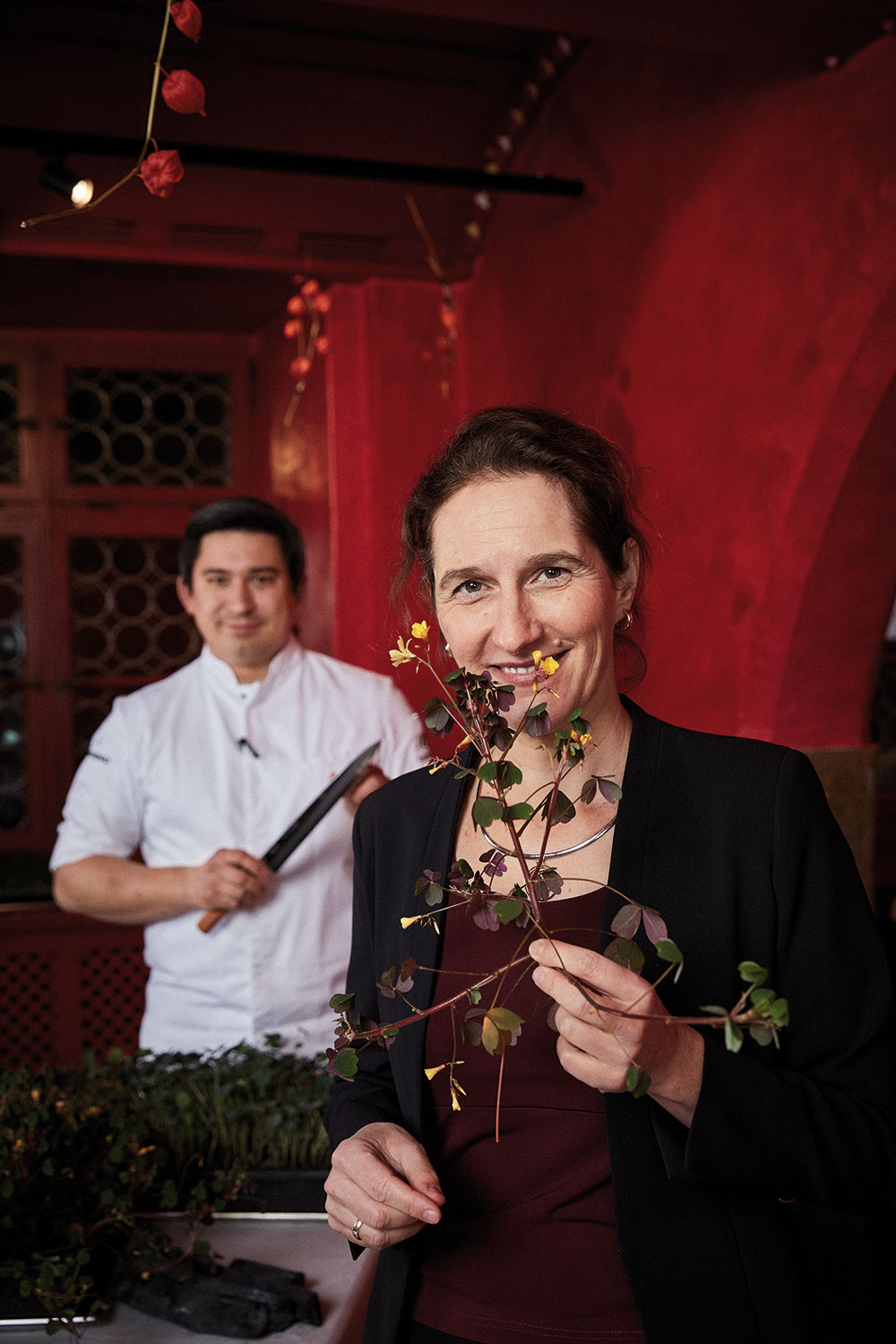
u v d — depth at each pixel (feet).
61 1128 4.39
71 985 12.18
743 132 9.16
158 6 11.39
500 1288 3.25
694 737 3.56
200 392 17.08
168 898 6.98
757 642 9.43
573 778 3.50
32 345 16.31
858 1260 3.41
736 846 3.30
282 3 11.50
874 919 3.36
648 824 3.37
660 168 10.32
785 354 8.77
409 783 3.98
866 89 7.83
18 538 16.40
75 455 16.67
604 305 11.33
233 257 13.34
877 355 8.02
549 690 3.20
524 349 12.98
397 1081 3.49
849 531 8.84
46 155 9.41
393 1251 3.45
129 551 16.99
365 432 14.39
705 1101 2.88
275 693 7.70
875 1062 3.23
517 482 3.24
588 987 2.65
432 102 12.71
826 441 8.50
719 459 9.70
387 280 14.15
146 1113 5.18
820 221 8.31
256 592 7.49
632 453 10.98
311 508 15.07
